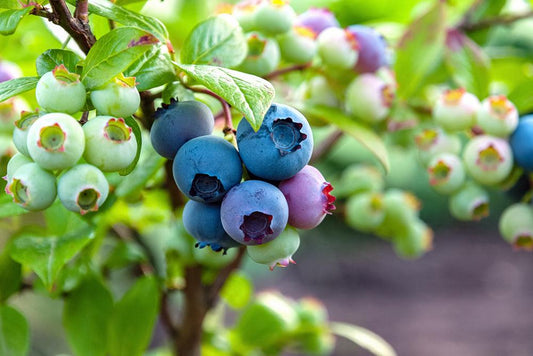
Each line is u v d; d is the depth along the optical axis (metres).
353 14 0.46
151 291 0.39
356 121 0.41
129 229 0.43
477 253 1.79
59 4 0.32
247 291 0.47
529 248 0.41
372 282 1.68
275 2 0.37
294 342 0.48
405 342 1.42
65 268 0.38
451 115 0.40
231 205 0.30
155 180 0.40
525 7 0.50
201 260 0.41
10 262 0.38
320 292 1.63
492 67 0.49
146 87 0.33
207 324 0.47
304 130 0.31
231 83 0.31
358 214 0.46
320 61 0.40
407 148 0.50
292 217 0.31
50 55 0.32
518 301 1.57
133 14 0.33
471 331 1.45
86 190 0.31
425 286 1.65
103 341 0.38
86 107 0.31
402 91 0.42
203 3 0.48
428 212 1.81
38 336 0.96
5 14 0.32
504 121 0.39
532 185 0.41
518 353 1.35
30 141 0.30
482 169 0.39
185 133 0.32
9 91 0.31
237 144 0.31
